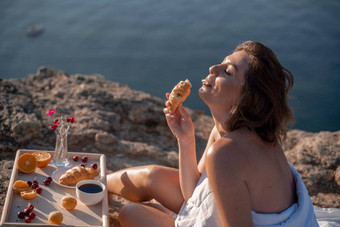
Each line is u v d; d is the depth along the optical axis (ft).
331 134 15.12
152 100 17.69
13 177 8.25
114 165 12.78
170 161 13.75
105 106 16.22
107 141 13.61
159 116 16.61
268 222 6.53
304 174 12.95
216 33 120.26
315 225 7.04
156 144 15.26
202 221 6.97
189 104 71.15
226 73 6.93
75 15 147.13
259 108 6.63
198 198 7.18
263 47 6.88
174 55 110.01
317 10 127.75
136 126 16.03
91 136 13.75
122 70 105.19
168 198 8.43
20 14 150.51
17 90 15.49
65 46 124.16
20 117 13.26
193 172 8.04
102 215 7.46
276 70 6.73
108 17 141.28
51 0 164.55
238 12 131.95
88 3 156.76
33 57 117.91
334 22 117.29
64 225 6.86
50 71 19.12
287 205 6.82
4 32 134.82
